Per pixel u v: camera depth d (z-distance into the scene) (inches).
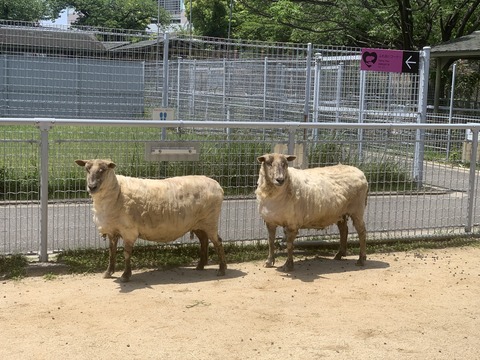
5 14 2065.7
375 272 291.4
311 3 1106.1
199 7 1811.0
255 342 201.0
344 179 298.0
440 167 406.0
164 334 205.2
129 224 258.1
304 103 615.8
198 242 314.7
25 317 217.9
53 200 300.0
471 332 216.8
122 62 639.8
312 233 352.5
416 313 234.1
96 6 2175.2
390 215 380.5
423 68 534.0
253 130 427.8
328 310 233.5
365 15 1059.3
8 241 314.0
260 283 267.3
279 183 265.3
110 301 236.8
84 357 186.5
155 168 311.6
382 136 576.7
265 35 1359.5
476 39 879.1
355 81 629.6
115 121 282.4
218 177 322.0
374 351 197.5
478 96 1048.2
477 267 305.7
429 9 1036.5
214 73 802.2
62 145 301.6
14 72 605.9
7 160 297.6
